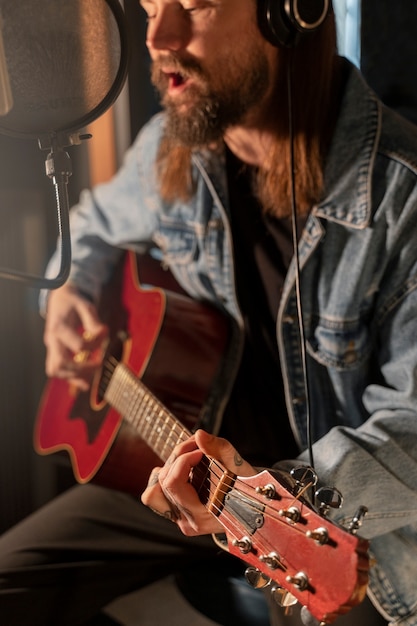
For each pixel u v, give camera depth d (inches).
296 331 49.2
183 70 46.3
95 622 61.7
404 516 42.9
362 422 49.4
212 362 53.4
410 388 44.3
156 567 59.1
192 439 36.9
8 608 53.7
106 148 74.1
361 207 46.0
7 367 75.6
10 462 77.8
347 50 67.4
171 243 57.8
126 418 53.4
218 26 45.2
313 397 49.6
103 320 61.5
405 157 46.0
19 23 30.0
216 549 58.9
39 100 31.8
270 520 31.9
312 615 31.1
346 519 41.3
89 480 57.6
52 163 33.7
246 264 53.4
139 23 71.9
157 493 38.4
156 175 59.2
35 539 56.8
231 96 46.8
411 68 65.2
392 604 45.1
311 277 48.2
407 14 64.5
